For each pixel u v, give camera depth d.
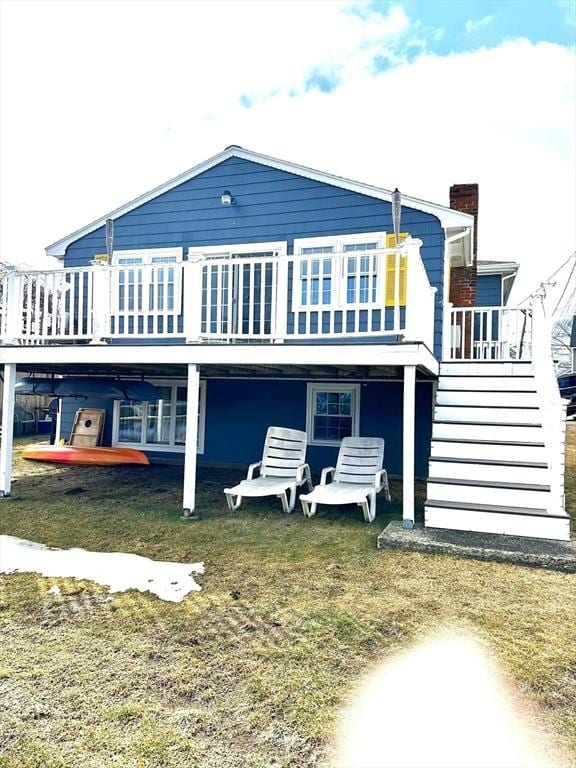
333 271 7.20
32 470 9.85
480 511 5.13
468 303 11.55
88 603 3.78
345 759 2.20
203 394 10.41
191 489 6.39
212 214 9.74
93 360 6.88
